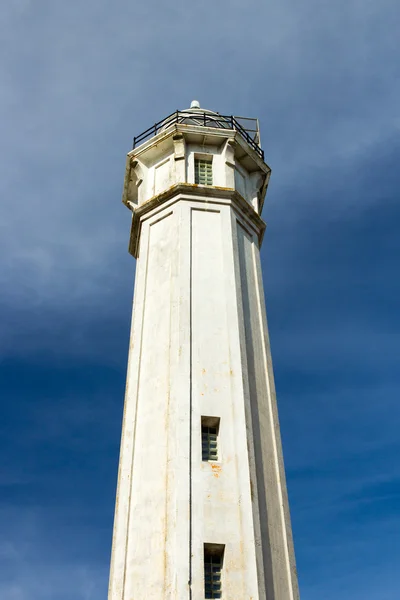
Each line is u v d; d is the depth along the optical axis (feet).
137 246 107.14
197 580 63.00
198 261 91.81
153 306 89.86
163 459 73.10
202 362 80.64
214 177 104.73
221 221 97.40
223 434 74.74
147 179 108.68
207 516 67.56
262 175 113.29
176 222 96.17
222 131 107.24
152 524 68.74
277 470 77.20
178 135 106.11
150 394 80.38
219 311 86.63
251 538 66.74
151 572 65.31
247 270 96.22
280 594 66.49
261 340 89.71
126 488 73.56
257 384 83.41
